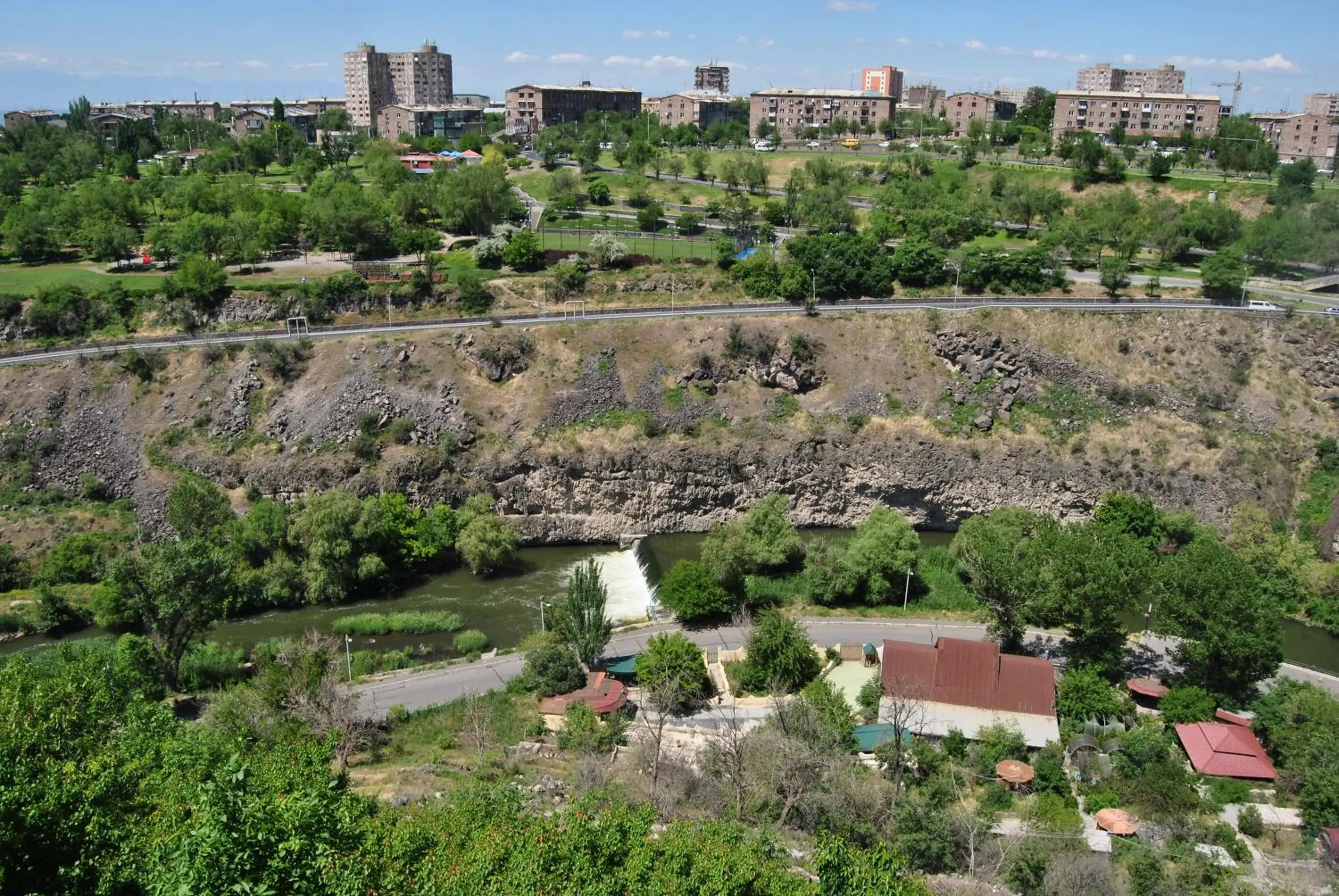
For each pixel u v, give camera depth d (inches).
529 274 5984.3
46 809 1596.9
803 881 1877.5
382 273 5949.8
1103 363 4975.4
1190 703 2920.8
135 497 4434.1
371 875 1560.0
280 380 4808.1
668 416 4822.8
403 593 4119.1
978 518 4156.0
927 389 4940.9
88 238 6422.2
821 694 2965.1
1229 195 7396.7
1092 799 2522.1
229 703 2691.9
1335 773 2479.1
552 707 3006.9
